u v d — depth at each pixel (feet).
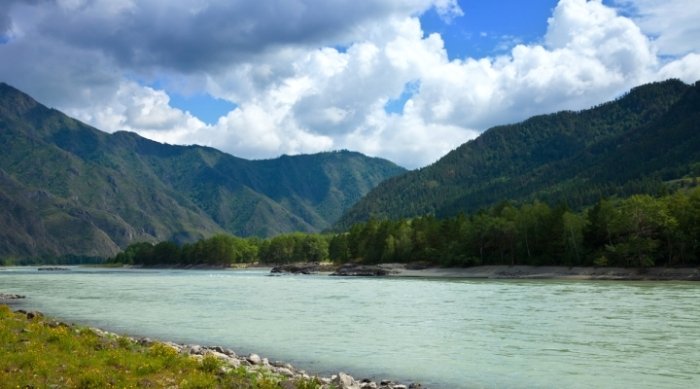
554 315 179.22
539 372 100.53
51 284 411.95
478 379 96.22
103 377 67.00
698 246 402.72
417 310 201.87
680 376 96.07
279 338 141.49
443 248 588.50
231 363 93.50
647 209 419.95
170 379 71.15
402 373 101.50
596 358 111.96
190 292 312.71
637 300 224.74
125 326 164.04
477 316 180.86
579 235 460.96
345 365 108.68
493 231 529.86
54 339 85.71
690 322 159.02
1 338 81.41
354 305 224.94
